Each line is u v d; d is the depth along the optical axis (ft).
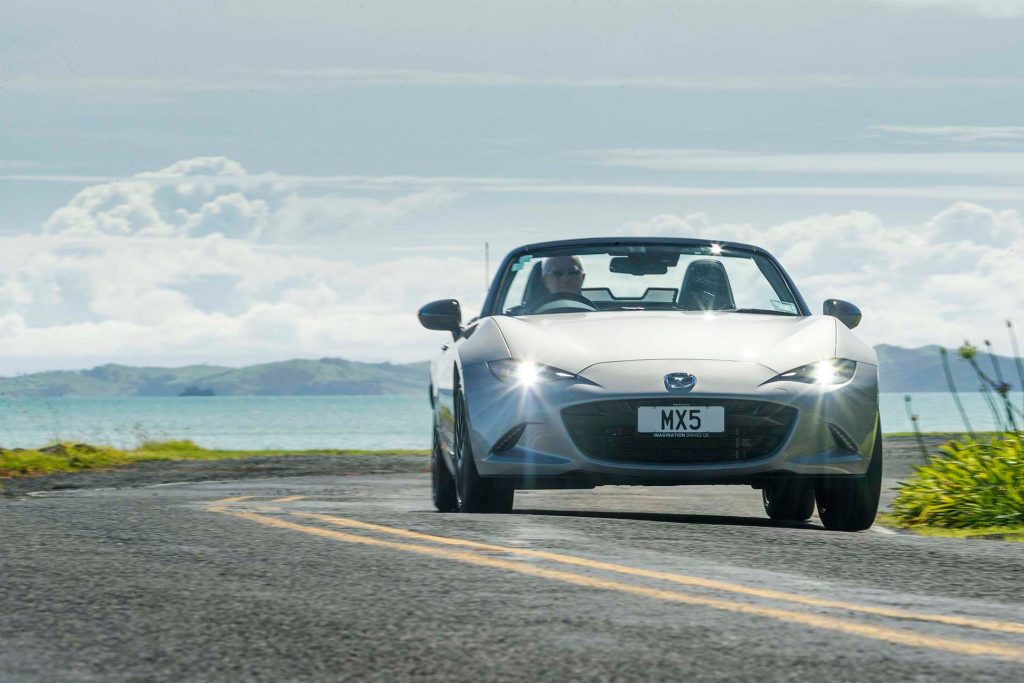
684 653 24.25
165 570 33.81
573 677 22.50
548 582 31.78
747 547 38.27
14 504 54.29
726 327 50.75
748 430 47.32
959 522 51.85
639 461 47.44
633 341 49.42
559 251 57.72
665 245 58.34
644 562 35.12
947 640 25.46
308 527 43.09
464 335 54.49
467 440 50.16
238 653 24.34
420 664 23.45
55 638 25.66
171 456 122.31
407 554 36.40
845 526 50.34
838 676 22.58
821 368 48.49
